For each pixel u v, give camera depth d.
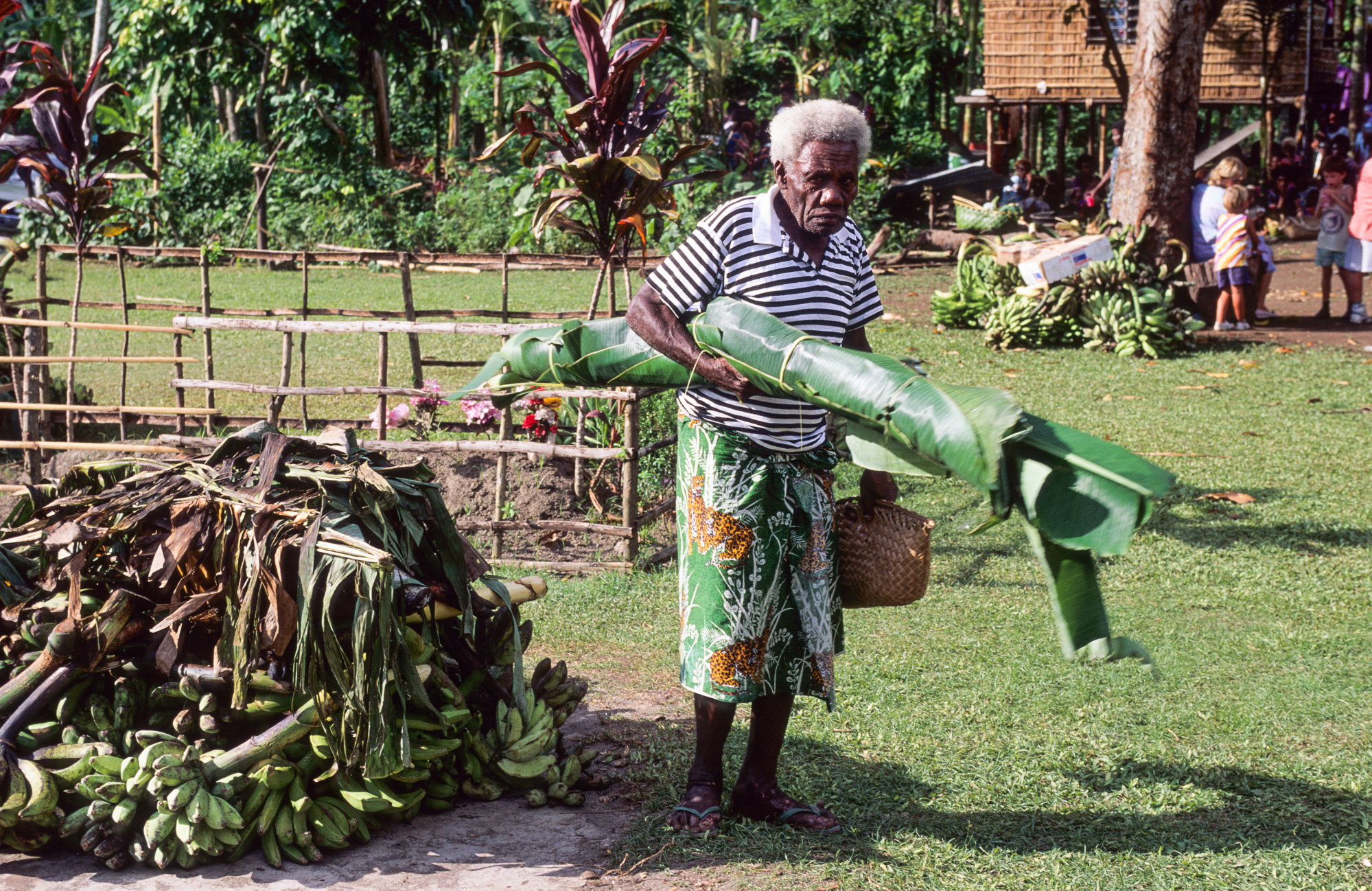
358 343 11.64
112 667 3.26
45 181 7.69
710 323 3.05
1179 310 11.59
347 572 3.04
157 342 11.75
